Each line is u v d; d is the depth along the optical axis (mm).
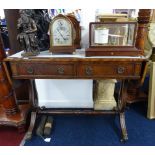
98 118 1779
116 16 1297
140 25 1565
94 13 1505
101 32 1188
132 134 1532
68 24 1231
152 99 1713
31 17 1258
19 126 1538
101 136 1522
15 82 1348
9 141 1495
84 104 1863
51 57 1227
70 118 1788
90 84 1788
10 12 1608
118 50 1206
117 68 1206
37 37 1340
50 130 1560
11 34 1688
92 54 1221
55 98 1866
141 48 1618
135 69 1202
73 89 1819
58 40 1271
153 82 1684
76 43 1441
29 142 1476
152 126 1642
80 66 1213
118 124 1682
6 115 1612
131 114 1840
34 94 1611
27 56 1256
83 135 1540
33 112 1609
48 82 1791
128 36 1220
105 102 1800
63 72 1237
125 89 1501
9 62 1246
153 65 1661
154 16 2266
